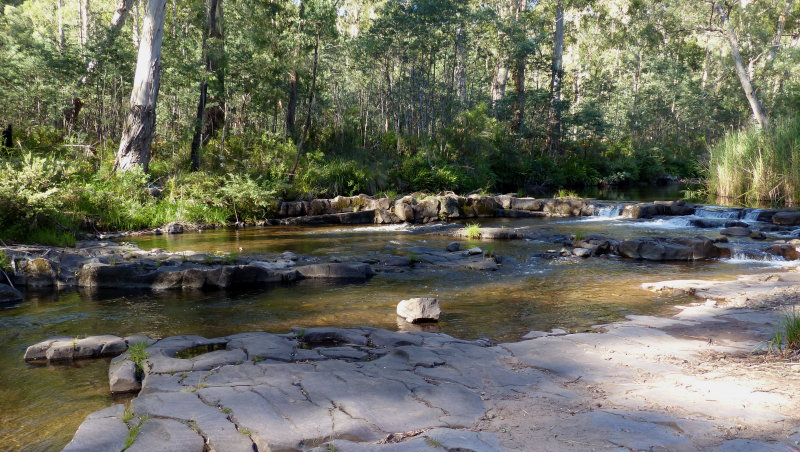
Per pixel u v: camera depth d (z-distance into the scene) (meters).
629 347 5.85
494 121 35.03
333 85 35.19
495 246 14.34
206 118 24.39
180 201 18.28
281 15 22.77
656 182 41.41
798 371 4.87
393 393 4.49
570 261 12.33
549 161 36.09
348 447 3.48
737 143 24.41
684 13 30.67
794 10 46.94
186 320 7.67
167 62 22.62
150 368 5.31
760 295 8.23
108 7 39.88
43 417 4.60
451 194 23.25
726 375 4.83
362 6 55.47
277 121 31.59
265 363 5.34
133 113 18.73
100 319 7.73
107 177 17.77
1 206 12.07
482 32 38.66
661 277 10.47
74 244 12.64
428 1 32.06
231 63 23.61
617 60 56.81
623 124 50.88
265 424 3.88
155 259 10.77
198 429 3.80
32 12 47.69
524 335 6.71
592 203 22.12
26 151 18.64
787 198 21.73
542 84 56.59
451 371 5.12
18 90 24.92
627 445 3.45
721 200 24.20
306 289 9.66
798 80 36.88
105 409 4.25
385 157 27.83
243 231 17.50
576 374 5.00
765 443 3.40
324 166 23.52
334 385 4.65
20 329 7.27
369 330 6.73
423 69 36.06
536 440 3.56
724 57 39.09
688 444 3.44
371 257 12.12
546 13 49.31
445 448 3.42
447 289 9.60
